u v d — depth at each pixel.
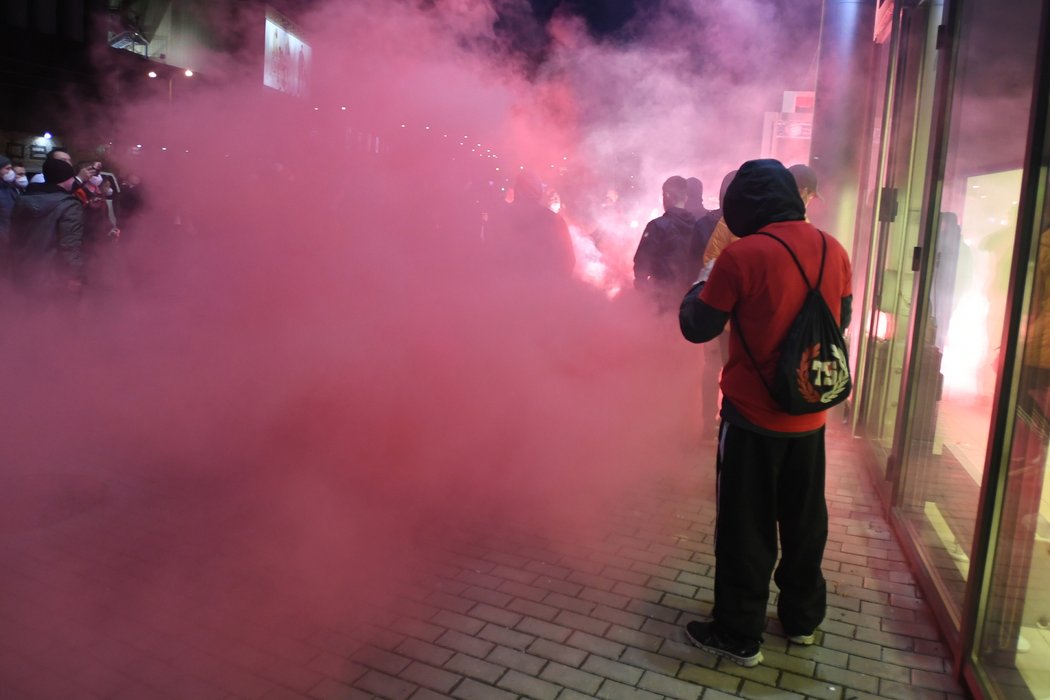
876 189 6.17
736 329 3.08
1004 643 2.87
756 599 3.15
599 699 2.91
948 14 4.25
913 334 4.36
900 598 3.71
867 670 3.14
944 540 3.82
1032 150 2.77
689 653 3.22
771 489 3.13
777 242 3.00
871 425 5.83
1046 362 2.77
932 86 5.14
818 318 2.96
